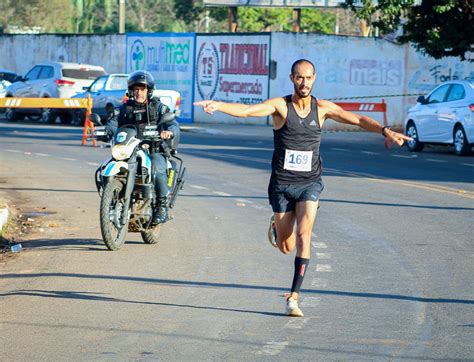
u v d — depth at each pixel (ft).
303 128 50.34
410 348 44.01
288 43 239.91
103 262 64.80
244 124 248.32
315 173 51.13
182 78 261.85
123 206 68.08
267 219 85.25
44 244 72.08
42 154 144.87
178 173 73.15
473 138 146.82
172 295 55.01
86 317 49.49
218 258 66.69
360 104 183.83
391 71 239.91
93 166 128.98
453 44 178.09
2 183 109.70
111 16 528.63
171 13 522.06
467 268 63.77
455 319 49.78
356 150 162.91
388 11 177.58
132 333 46.29
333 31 471.62
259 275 61.05
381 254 68.74
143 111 69.00
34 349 43.37
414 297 55.06
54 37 298.56
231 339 45.29
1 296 54.44
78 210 89.97
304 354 42.80
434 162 139.54
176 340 45.03
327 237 75.97
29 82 235.40
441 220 84.89
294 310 49.78
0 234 75.15
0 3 476.54
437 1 175.73
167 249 70.13
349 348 43.91
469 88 150.51
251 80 245.65
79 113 221.46
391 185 110.32
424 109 158.40
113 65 281.74
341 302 53.62
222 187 107.86
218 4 272.51
